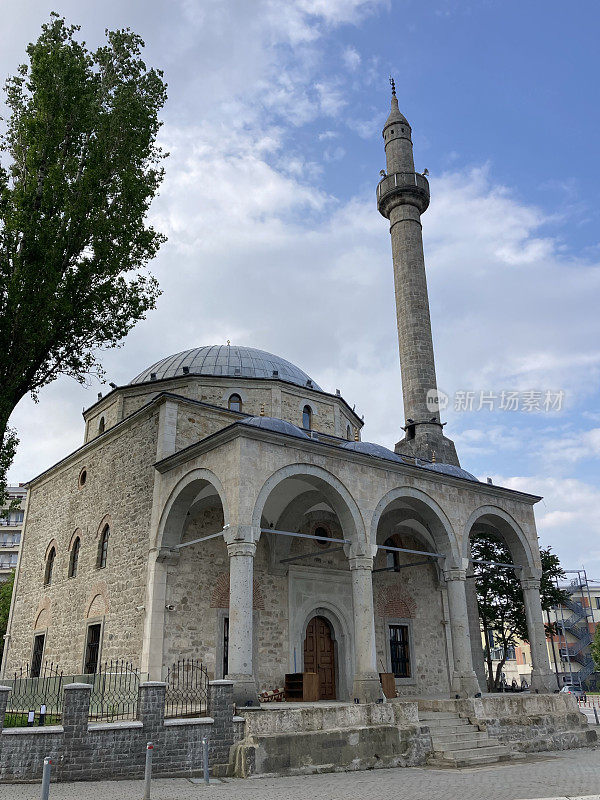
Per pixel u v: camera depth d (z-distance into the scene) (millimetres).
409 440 31125
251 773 12484
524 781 12289
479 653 26094
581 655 55156
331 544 23484
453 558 20719
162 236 18359
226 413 22016
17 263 15516
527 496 24125
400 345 33625
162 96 19109
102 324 17031
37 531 28719
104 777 11320
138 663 18297
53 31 17500
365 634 17328
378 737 14641
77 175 16844
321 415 28031
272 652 20484
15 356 15516
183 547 19500
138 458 21516
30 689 19203
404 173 36219
